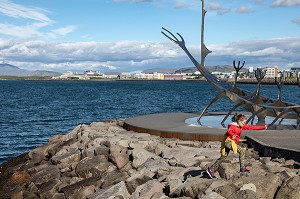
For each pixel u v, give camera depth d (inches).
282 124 719.1
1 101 2861.7
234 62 724.0
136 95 3752.5
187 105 2527.1
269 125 662.5
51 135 1294.3
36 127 1481.3
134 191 408.8
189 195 351.3
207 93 4247.0
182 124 689.0
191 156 472.4
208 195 322.7
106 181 479.5
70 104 2588.6
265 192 331.9
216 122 732.0
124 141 567.2
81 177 526.0
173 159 476.1
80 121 1681.8
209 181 356.2
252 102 714.2
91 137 648.4
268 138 529.3
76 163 565.9
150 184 393.4
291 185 329.4
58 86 6889.8
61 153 648.4
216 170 368.5
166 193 384.5
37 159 677.9
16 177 605.6
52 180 539.2
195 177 378.6
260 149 478.9
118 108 2305.6
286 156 430.9
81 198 461.4
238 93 729.6
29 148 1078.4
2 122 1622.8
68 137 756.0
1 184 632.4
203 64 730.2
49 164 625.6
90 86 6870.1
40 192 520.4
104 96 3565.5
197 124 700.0
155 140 577.9
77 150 624.7
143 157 499.8
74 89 5374.0
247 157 456.4
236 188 329.1
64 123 1609.3
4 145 1114.1
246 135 538.9
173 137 597.0
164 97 3432.6
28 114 1945.1
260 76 724.7
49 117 1822.1
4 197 561.6
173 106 2449.6
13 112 2042.3
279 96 720.3
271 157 451.5
